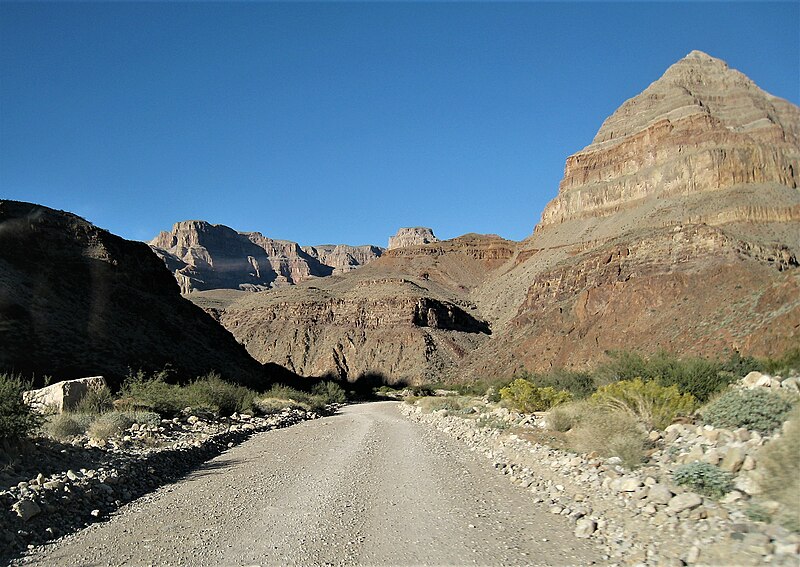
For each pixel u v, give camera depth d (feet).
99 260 193.57
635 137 586.86
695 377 66.08
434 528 29.53
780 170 454.40
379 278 616.80
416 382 429.38
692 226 309.83
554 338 296.10
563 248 548.31
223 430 74.28
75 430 55.47
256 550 26.27
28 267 164.66
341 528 29.71
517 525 29.71
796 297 160.56
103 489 35.96
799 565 19.97
